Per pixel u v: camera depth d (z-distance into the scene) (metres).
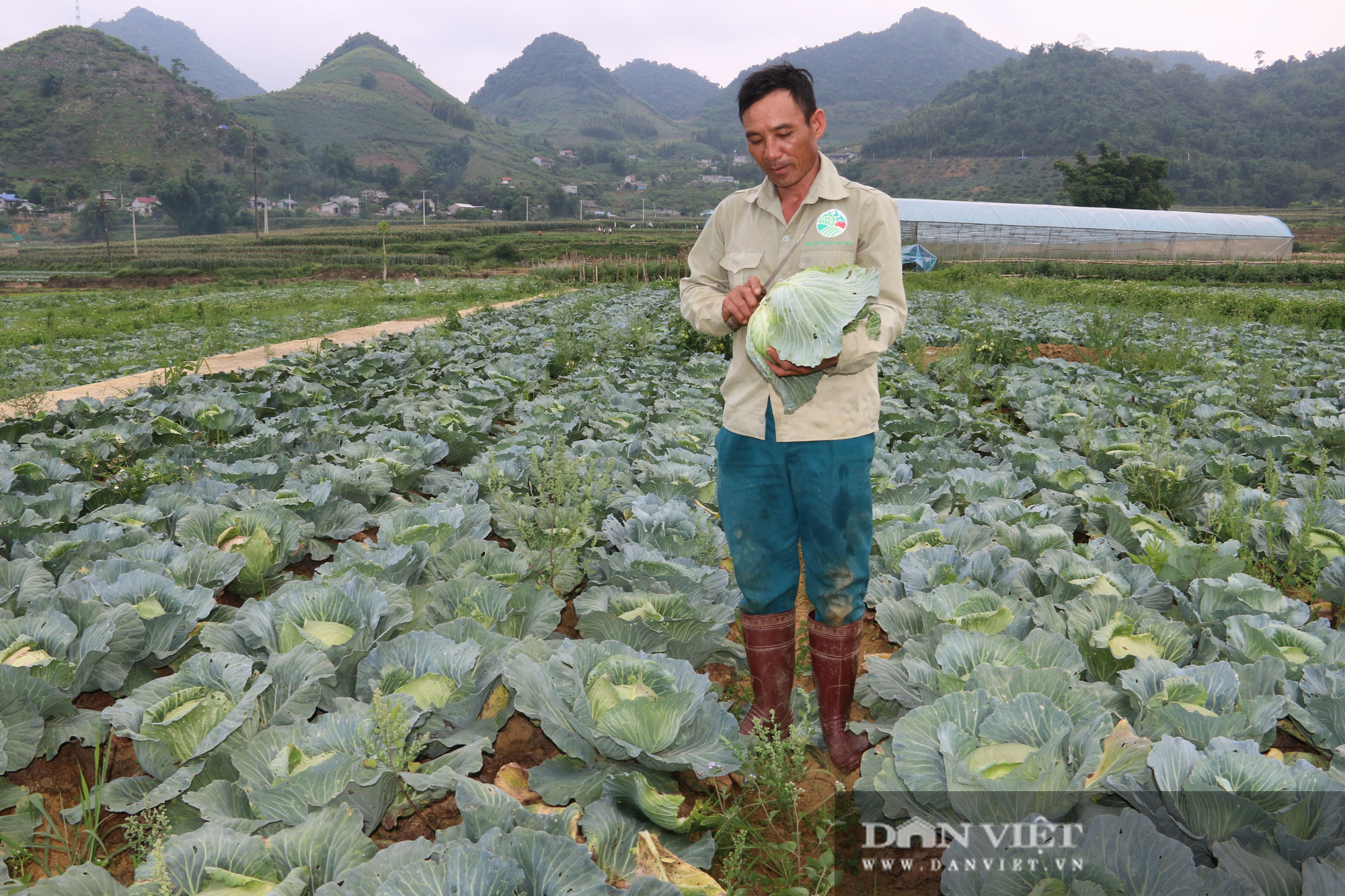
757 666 3.00
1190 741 2.68
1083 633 3.40
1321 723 2.84
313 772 2.39
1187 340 15.21
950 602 3.57
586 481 5.23
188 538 4.39
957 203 73.94
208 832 2.24
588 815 2.45
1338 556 4.50
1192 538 5.52
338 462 6.26
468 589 3.69
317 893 2.00
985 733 2.48
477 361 12.41
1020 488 5.67
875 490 5.54
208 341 18.67
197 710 2.76
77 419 8.01
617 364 12.38
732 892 2.42
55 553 4.29
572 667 3.07
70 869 2.25
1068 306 26.52
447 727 2.96
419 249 110.75
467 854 1.95
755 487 2.82
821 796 2.90
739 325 2.68
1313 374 11.89
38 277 80.50
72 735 2.94
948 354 12.63
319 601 3.36
